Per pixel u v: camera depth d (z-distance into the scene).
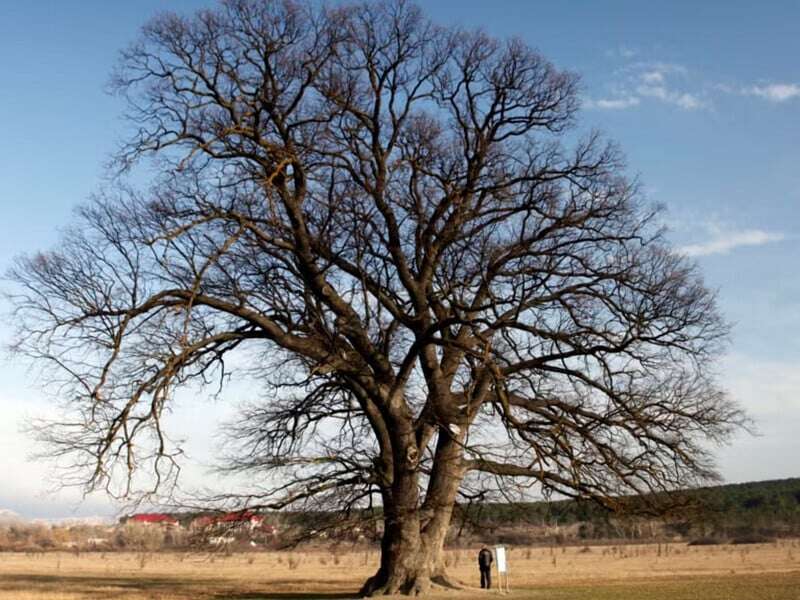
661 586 36.56
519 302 27.45
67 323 25.17
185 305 25.98
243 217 26.39
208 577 52.41
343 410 30.22
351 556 109.81
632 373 28.50
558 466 27.22
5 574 53.97
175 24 26.33
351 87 28.44
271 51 26.58
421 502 29.42
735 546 111.94
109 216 26.06
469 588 29.28
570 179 28.48
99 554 105.44
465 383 28.75
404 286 28.77
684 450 28.69
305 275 27.91
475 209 29.25
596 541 139.00
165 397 25.17
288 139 27.09
